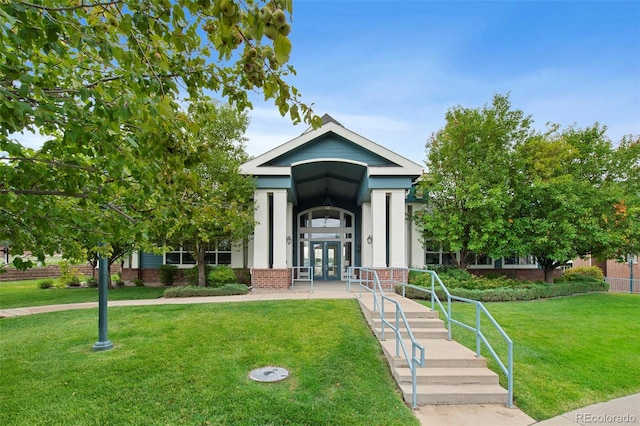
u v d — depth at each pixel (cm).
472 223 1428
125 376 554
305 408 464
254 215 1429
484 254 1638
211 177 1269
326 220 1955
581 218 1359
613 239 1387
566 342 768
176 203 365
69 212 347
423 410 488
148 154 290
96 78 302
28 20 195
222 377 548
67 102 246
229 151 1534
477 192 1355
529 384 563
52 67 265
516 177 1407
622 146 1655
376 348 681
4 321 940
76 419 439
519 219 1390
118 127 238
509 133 1482
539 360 661
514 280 1476
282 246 1416
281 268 1404
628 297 1412
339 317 891
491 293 1220
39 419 438
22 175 285
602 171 1608
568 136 1611
